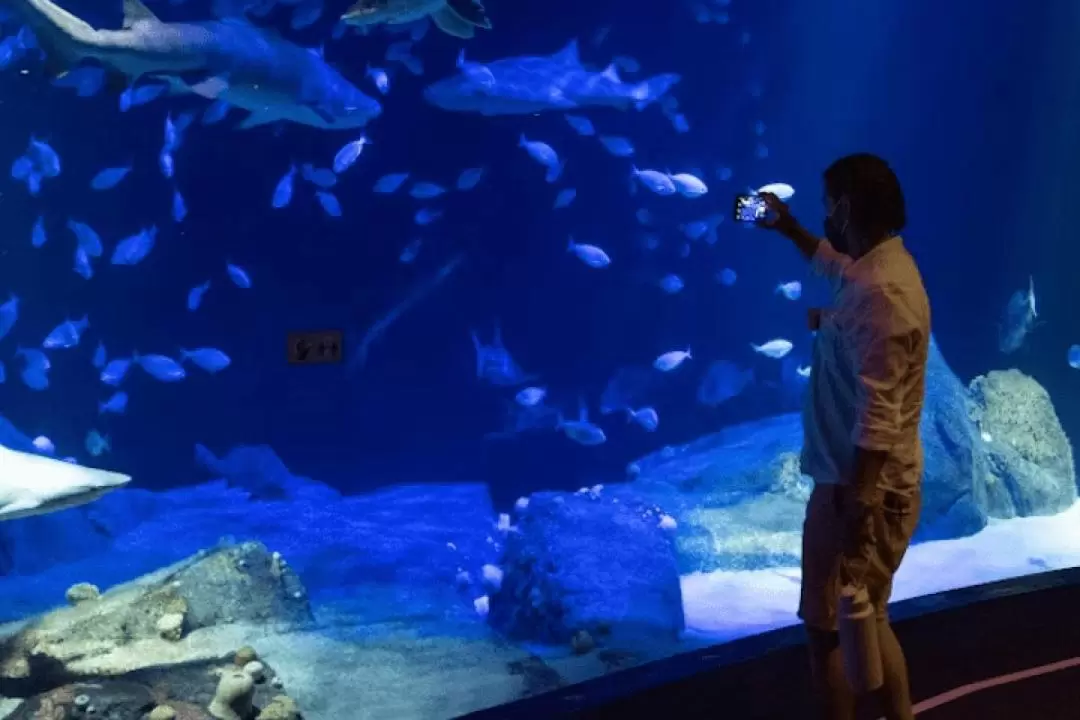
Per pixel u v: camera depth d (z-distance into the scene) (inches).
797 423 439.8
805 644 161.0
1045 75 514.9
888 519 100.0
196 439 432.5
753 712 137.6
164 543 317.7
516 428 481.4
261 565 236.7
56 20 231.0
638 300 525.3
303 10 383.6
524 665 219.6
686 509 361.4
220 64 255.0
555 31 497.0
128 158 417.1
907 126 589.3
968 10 540.1
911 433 99.3
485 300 478.3
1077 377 514.6
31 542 298.4
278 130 422.6
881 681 99.3
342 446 453.1
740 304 556.1
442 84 352.2
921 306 95.3
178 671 186.1
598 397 513.7
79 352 414.9
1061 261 521.0
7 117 402.3
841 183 100.0
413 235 455.8
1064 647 160.4
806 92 584.7
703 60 550.6
